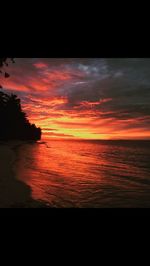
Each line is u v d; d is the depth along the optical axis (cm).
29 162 2294
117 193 1110
